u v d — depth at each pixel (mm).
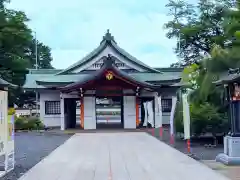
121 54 32344
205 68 11617
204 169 11258
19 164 13047
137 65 32656
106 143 19484
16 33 11391
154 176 10398
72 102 33000
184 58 27781
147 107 29047
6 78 23156
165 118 32750
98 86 29281
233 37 12180
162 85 30547
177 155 14516
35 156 15195
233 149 11883
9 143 11664
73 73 32969
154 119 30578
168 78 31844
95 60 32531
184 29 19438
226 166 11695
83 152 15992
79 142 20281
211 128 17797
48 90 32406
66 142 20469
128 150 16375
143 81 29641
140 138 22031
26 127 29594
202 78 11820
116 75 28125
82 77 32188
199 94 12805
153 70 32781
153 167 11883
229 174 10367
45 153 16125
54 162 13305
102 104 70000
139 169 11562
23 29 11766
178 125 19516
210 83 11219
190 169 11344
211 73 10789
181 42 22500
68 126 32250
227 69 10648
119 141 20438
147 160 13375
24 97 48219
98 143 19562
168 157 14023
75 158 14219
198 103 14789
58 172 11328
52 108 32625
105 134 25297
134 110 29766
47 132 27672
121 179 10070
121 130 28172
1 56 15227
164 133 25453
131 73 32719
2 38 11297
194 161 12914
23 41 11859
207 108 17688
